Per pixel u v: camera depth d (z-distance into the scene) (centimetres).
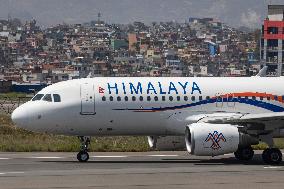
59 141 13625
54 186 8231
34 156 11456
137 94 10956
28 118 10669
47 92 10812
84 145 10919
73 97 10769
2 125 17375
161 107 11012
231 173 9450
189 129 10506
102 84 10925
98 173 9350
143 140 14062
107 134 11012
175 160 11069
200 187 8244
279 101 11400
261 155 11775
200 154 10419
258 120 10581
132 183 8500
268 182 8644
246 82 11400
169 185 8369
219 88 11269
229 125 10544
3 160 10850
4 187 8138
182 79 11269
